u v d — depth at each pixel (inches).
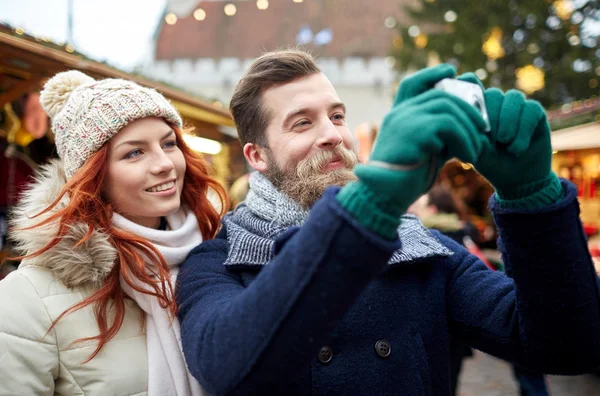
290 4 934.4
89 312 51.8
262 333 32.1
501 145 35.6
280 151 52.4
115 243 53.2
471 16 440.5
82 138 53.5
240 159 272.2
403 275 49.8
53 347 50.0
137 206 55.0
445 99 31.1
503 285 48.7
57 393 51.5
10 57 105.9
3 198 123.3
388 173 30.3
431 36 457.7
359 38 876.6
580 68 409.1
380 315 47.1
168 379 51.4
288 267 32.1
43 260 52.0
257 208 52.8
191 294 47.4
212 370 34.7
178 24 921.5
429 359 48.0
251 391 33.6
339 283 30.9
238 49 879.7
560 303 39.8
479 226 334.0
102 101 53.5
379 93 844.6
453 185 396.8
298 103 51.6
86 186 52.9
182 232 57.2
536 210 38.3
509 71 426.9
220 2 951.6
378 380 44.8
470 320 49.4
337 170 50.2
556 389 167.3
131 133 54.0
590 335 40.3
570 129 184.5
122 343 52.7
